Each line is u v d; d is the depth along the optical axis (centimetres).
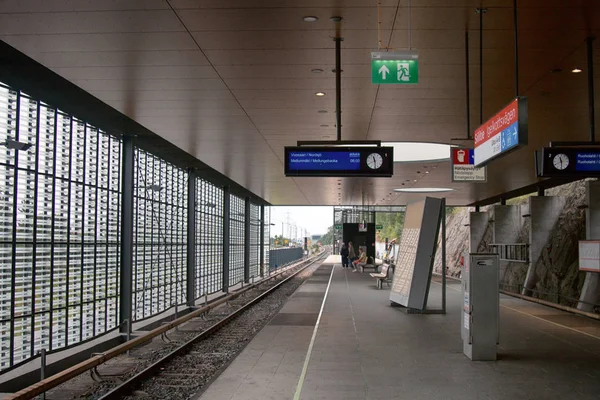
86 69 871
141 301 1545
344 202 3769
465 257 932
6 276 899
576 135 1370
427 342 1053
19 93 935
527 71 894
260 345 1033
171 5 648
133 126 1312
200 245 2241
